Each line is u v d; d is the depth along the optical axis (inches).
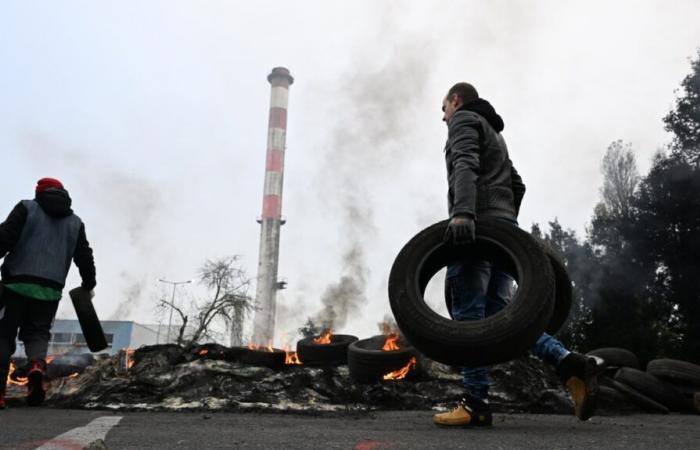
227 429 108.7
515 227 115.7
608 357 343.3
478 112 129.4
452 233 115.9
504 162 129.2
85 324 197.6
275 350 264.2
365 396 235.9
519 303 108.0
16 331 179.3
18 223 178.5
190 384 221.6
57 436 88.7
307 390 232.1
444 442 87.7
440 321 110.7
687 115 949.8
